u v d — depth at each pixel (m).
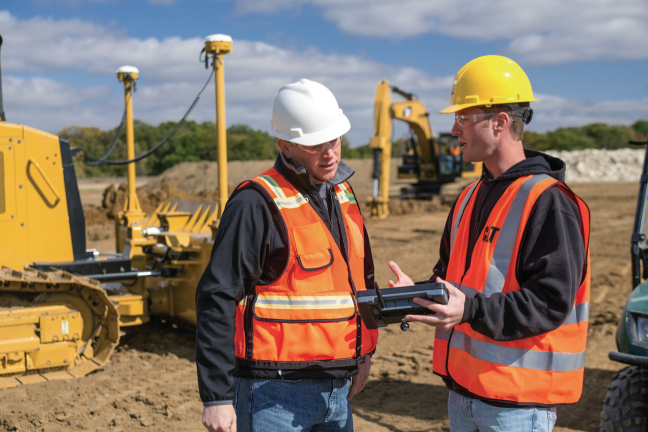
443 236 2.46
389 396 4.54
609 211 19.25
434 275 2.44
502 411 1.93
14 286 4.43
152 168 52.03
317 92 2.08
